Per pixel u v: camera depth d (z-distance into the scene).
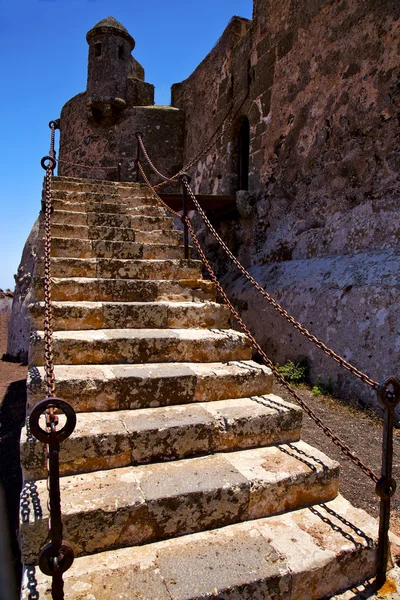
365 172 5.49
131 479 2.40
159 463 2.61
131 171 11.98
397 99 5.05
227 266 8.95
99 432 2.51
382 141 5.24
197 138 11.12
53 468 1.64
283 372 5.61
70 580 1.92
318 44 6.45
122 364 3.32
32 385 2.75
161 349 3.45
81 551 2.10
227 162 9.35
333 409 4.59
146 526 2.20
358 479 3.21
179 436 2.66
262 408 3.02
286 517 2.46
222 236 9.30
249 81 8.50
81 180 6.75
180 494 2.25
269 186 7.57
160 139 12.06
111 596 1.83
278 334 6.34
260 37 8.09
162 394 3.02
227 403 3.12
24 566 2.02
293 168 6.95
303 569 2.04
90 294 4.12
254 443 2.88
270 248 7.44
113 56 11.70
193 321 4.04
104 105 11.69
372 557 2.25
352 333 5.00
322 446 3.69
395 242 4.98
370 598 2.13
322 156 6.29
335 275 5.56
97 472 2.48
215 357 3.60
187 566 2.03
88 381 2.84
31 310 3.60
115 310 3.80
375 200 5.30
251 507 2.41
